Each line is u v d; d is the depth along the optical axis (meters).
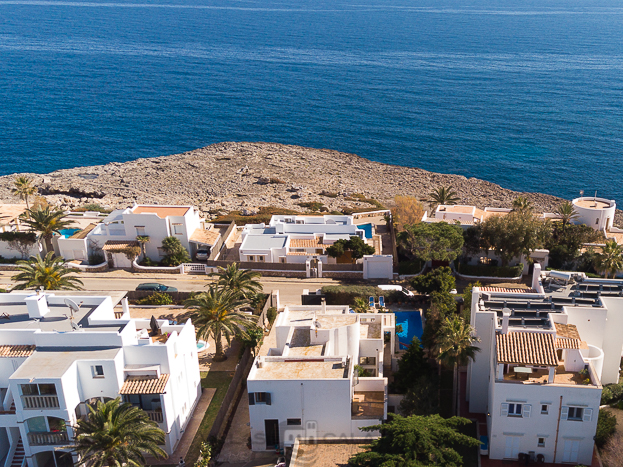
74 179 153.75
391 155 196.00
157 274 84.56
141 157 194.62
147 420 40.84
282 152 183.38
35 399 41.84
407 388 50.75
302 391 44.41
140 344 47.31
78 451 38.78
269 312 67.44
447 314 58.91
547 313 47.34
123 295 56.91
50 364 43.28
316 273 83.25
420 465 35.91
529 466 43.94
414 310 70.94
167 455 43.06
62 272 68.88
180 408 48.91
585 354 45.34
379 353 53.38
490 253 85.06
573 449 43.28
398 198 107.94
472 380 49.69
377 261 81.44
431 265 83.44
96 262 87.12
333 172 162.62
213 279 82.88
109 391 44.44
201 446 46.22
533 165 184.12
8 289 76.50
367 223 102.94
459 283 80.19
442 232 81.06
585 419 42.25
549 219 89.50
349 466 38.41
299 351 49.84
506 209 100.56
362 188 148.12
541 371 44.22
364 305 65.50
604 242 88.12
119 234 87.12
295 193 140.12
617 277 77.94
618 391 49.69
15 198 135.00
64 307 52.62
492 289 59.69
